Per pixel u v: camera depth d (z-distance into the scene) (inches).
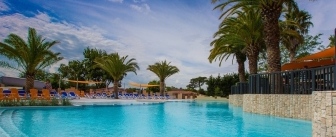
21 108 642.8
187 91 2444.6
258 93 559.2
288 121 433.4
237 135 314.0
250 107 590.2
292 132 331.3
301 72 445.7
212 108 847.7
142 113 621.0
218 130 351.6
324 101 216.5
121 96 1465.3
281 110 486.0
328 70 377.1
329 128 205.6
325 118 213.6
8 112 557.3
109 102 927.0
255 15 767.1
